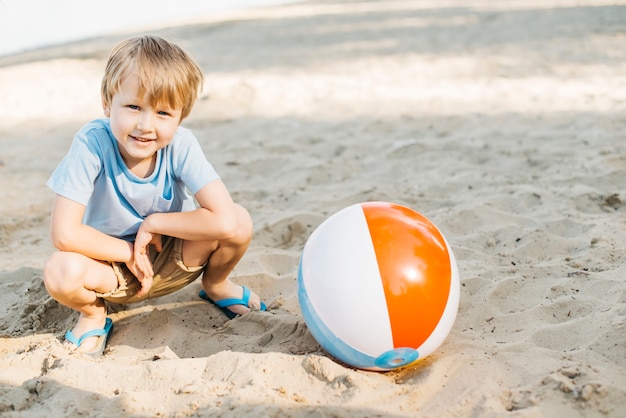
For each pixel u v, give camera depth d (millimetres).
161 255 2949
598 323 2684
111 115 2562
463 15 14508
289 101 7633
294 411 2227
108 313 3150
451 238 3789
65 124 7066
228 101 7730
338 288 2387
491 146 5562
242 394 2316
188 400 2320
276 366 2502
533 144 5527
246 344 2834
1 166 5695
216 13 20141
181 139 2766
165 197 2803
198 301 3256
